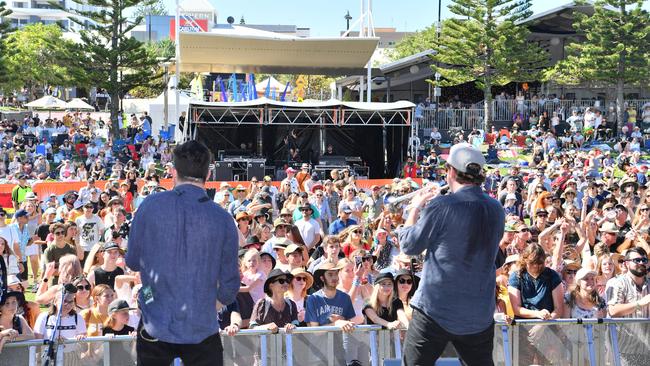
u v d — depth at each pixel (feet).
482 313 12.87
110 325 22.25
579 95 152.25
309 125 95.71
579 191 65.10
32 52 214.48
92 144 113.80
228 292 12.18
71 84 140.67
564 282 25.64
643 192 52.75
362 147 98.32
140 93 222.48
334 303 22.77
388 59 313.12
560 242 29.45
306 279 25.14
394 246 35.04
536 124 137.49
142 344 11.96
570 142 124.57
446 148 122.31
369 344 19.84
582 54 138.51
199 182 12.13
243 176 89.86
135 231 11.87
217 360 12.05
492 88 157.38
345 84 162.81
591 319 20.38
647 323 20.59
